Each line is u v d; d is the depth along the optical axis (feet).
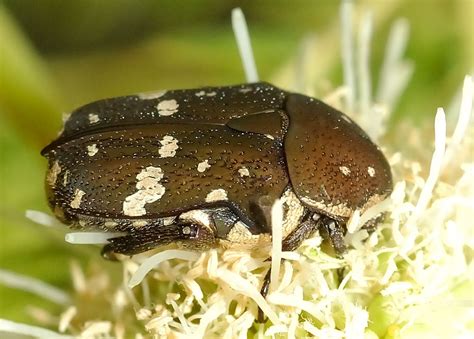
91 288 0.24
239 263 0.22
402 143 0.24
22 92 0.27
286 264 0.22
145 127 0.21
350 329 0.22
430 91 0.30
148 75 0.30
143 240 0.21
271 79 0.28
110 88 0.30
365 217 0.22
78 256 0.26
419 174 0.23
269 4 0.32
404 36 0.27
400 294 0.22
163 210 0.21
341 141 0.22
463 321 0.22
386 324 0.22
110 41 0.31
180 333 0.22
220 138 0.21
